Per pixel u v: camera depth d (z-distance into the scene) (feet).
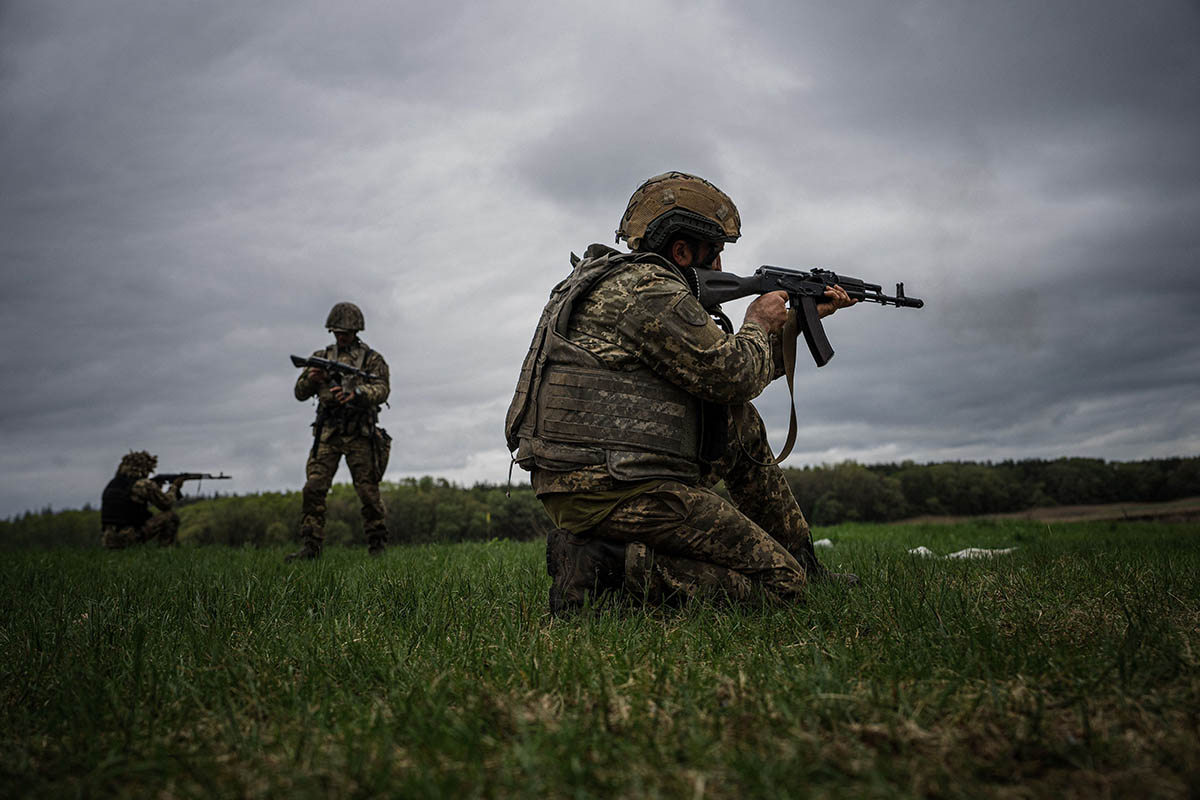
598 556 9.61
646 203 10.44
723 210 10.61
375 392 23.91
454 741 5.18
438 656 7.36
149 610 10.75
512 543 26.63
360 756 4.90
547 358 9.80
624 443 9.43
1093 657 6.55
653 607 9.59
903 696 5.80
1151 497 152.97
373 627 9.22
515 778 4.66
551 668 6.85
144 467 36.04
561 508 9.85
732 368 9.46
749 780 4.42
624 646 7.64
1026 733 5.01
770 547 9.92
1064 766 4.70
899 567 13.06
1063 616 8.40
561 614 9.47
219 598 11.23
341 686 6.86
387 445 25.21
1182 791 4.22
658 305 9.38
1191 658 6.40
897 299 12.20
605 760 4.84
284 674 7.25
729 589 9.71
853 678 6.42
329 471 23.91
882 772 4.53
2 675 7.38
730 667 6.93
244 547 26.94
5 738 5.87
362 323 25.53
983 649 6.78
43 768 5.23
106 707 6.36
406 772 4.83
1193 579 10.34
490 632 8.54
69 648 8.47
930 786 4.41
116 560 23.47
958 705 5.69
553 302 10.29
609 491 9.46
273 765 5.07
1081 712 5.38
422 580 13.00
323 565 16.88
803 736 5.05
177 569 18.66
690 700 5.74
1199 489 148.05
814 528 36.86
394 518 115.96
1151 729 5.06
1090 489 157.48
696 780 4.49
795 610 9.22
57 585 14.66
